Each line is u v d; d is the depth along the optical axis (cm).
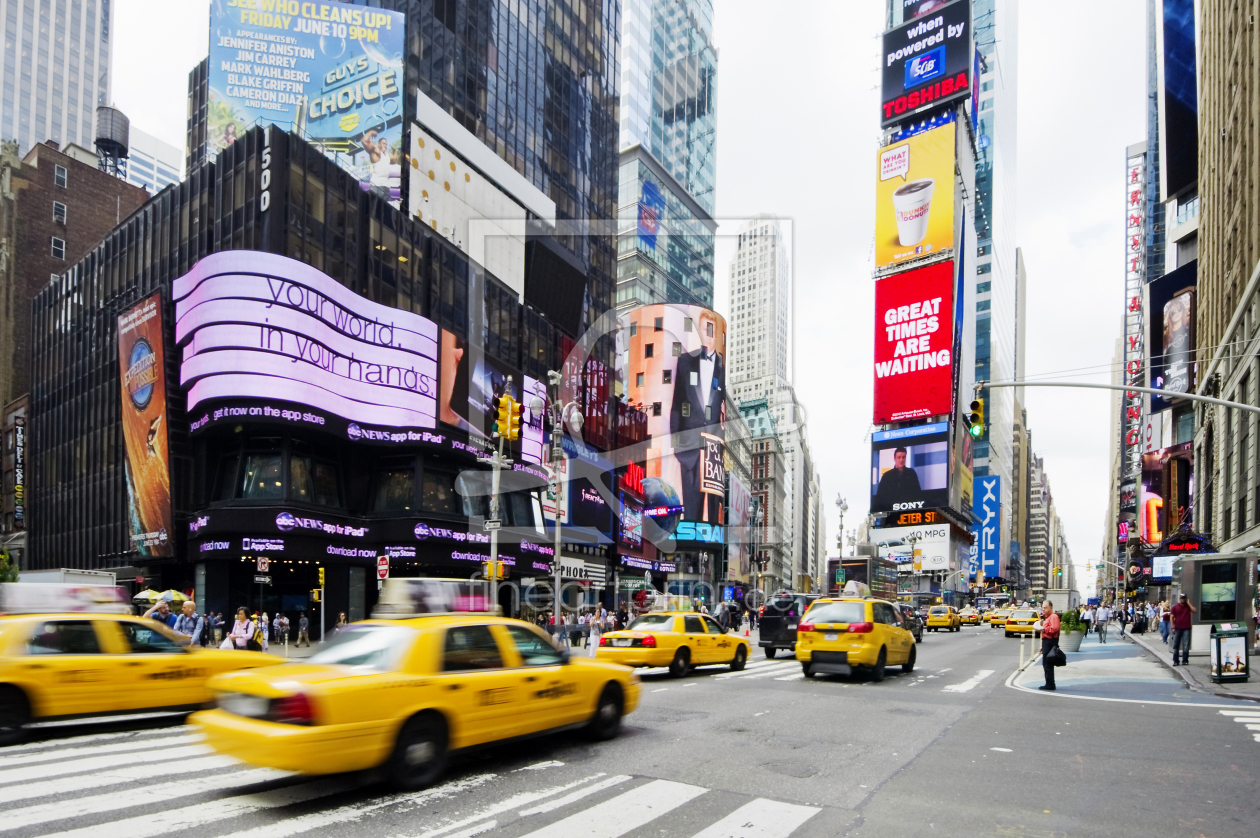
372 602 3547
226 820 630
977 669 2033
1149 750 920
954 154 12044
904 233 12300
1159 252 9619
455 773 792
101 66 15175
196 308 3098
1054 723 1116
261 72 4184
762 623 2448
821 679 1725
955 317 11894
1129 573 6562
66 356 4447
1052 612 1550
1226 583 2497
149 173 15275
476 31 5006
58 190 6181
